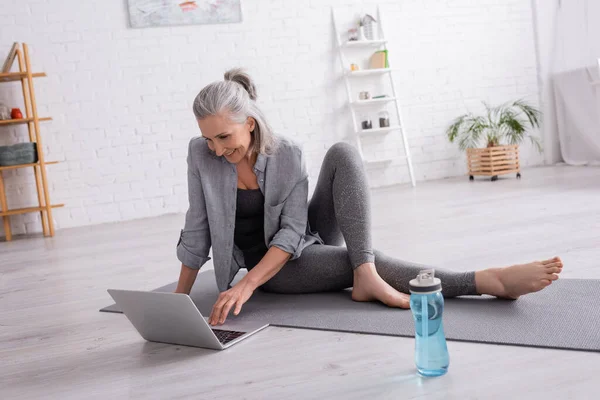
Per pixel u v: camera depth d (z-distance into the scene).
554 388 1.18
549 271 1.64
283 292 2.05
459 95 5.78
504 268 1.70
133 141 5.02
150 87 5.04
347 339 1.57
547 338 1.41
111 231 4.39
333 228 2.03
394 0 5.59
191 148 1.88
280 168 1.85
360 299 1.84
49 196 4.79
